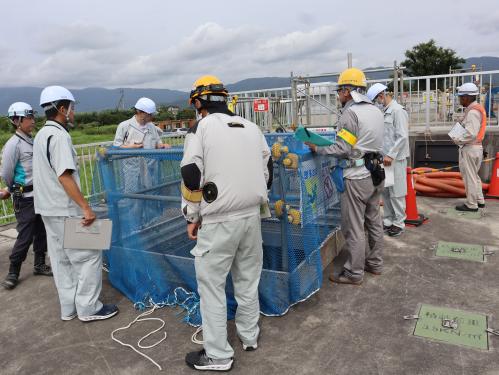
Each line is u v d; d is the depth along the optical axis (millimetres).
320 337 3008
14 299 4031
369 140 3520
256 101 8609
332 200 4215
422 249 4559
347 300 3521
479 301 3371
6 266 4879
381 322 3152
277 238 3566
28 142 4207
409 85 8969
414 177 7004
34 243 4480
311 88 9258
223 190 2504
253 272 2820
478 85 8312
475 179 5777
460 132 5699
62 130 3170
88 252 3359
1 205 7402
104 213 4262
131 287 3871
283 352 2863
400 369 2604
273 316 3324
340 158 3572
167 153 3537
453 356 2697
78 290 3404
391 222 5145
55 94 3176
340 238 4531
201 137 2504
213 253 2592
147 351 2998
